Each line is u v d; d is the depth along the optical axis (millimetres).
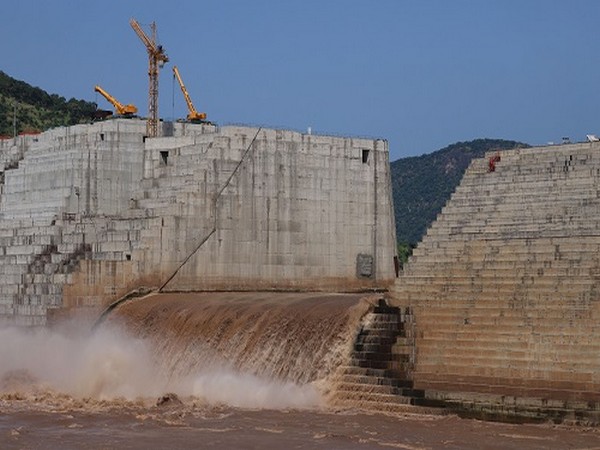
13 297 96500
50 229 101250
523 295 69688
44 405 73688
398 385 69562
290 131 102562
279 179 101688
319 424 62281
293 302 81562
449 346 69750
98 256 96812
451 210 88625
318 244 103812
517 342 66812
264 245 100500
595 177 82000
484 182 88938
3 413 68938
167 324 85750
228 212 98438
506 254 74500
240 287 98938
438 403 66312
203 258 96938
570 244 71625
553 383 64250
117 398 77188
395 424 61906
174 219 95438
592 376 62875
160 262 94438
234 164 99062
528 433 58594
